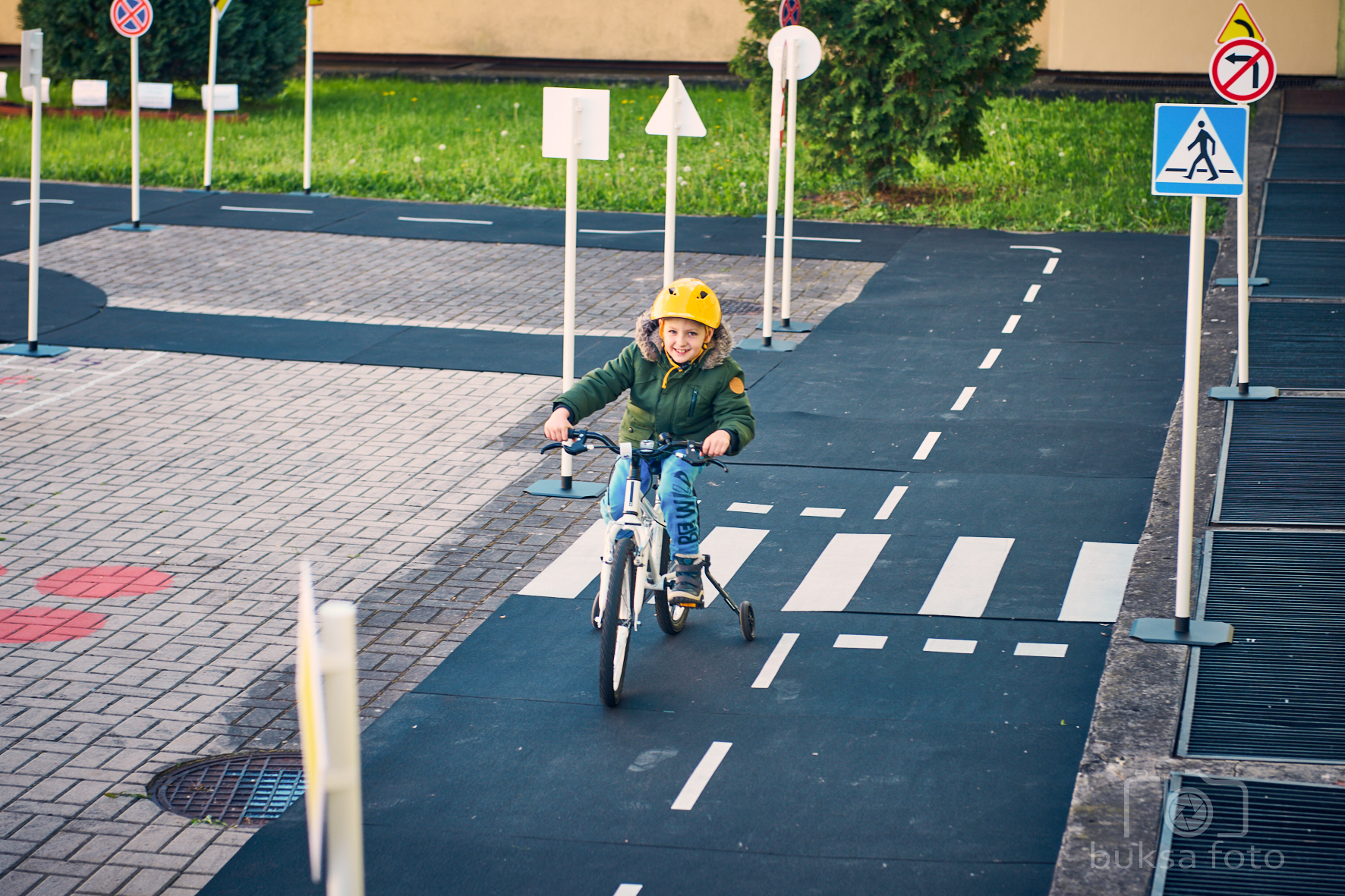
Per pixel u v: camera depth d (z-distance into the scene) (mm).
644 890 5344
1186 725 6516
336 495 9867
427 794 6070
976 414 11516
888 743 6465
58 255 17609
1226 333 13688
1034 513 9359
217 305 15352
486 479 10250
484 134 26453
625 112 29453
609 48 37906
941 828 5758
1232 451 10383
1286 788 5914
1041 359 13141
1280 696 6746
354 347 13750
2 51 39625
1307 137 25219
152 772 6312
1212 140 7148
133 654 7469
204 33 27906
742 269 17266
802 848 5613
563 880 5418
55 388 12352
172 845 5734
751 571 8531
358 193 21891
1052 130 26156
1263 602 7836
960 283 16297
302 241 18656
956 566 8516
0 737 6586
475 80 35719
